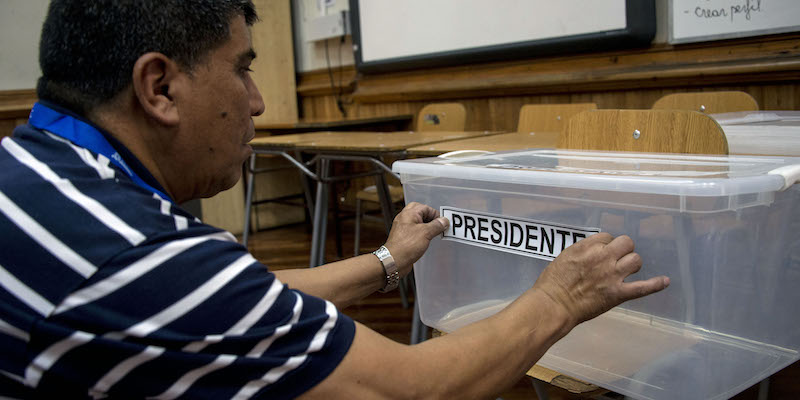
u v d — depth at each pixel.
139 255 0.50
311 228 4.09
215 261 0.53
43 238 0.49
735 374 0.59
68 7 0.54
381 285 0.86
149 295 0.50
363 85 4.21
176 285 0.50
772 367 0.63
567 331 0.64
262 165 4.21
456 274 0.81
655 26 2.66
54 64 0.56
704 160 0.76
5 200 0.50
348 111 4.41
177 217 0.54
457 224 0.80
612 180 0.61
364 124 3.67
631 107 2.84
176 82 0.56
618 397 0.75
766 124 1.16
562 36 2.97
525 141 1.85
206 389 0.52
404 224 0.85
